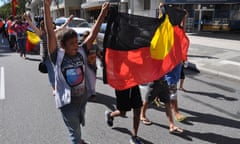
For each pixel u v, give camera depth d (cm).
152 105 581
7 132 464
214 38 1922
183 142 423
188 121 502
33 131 467
